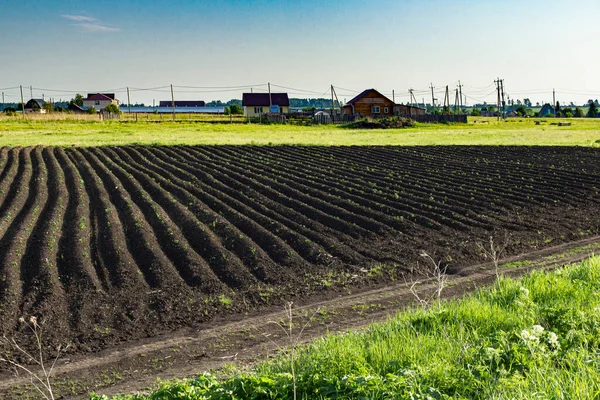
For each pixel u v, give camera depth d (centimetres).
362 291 1119
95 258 1256
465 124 7744
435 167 2681
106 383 744
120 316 973
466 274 1210
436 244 1423
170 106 15875
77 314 973
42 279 1111
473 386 549
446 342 676
